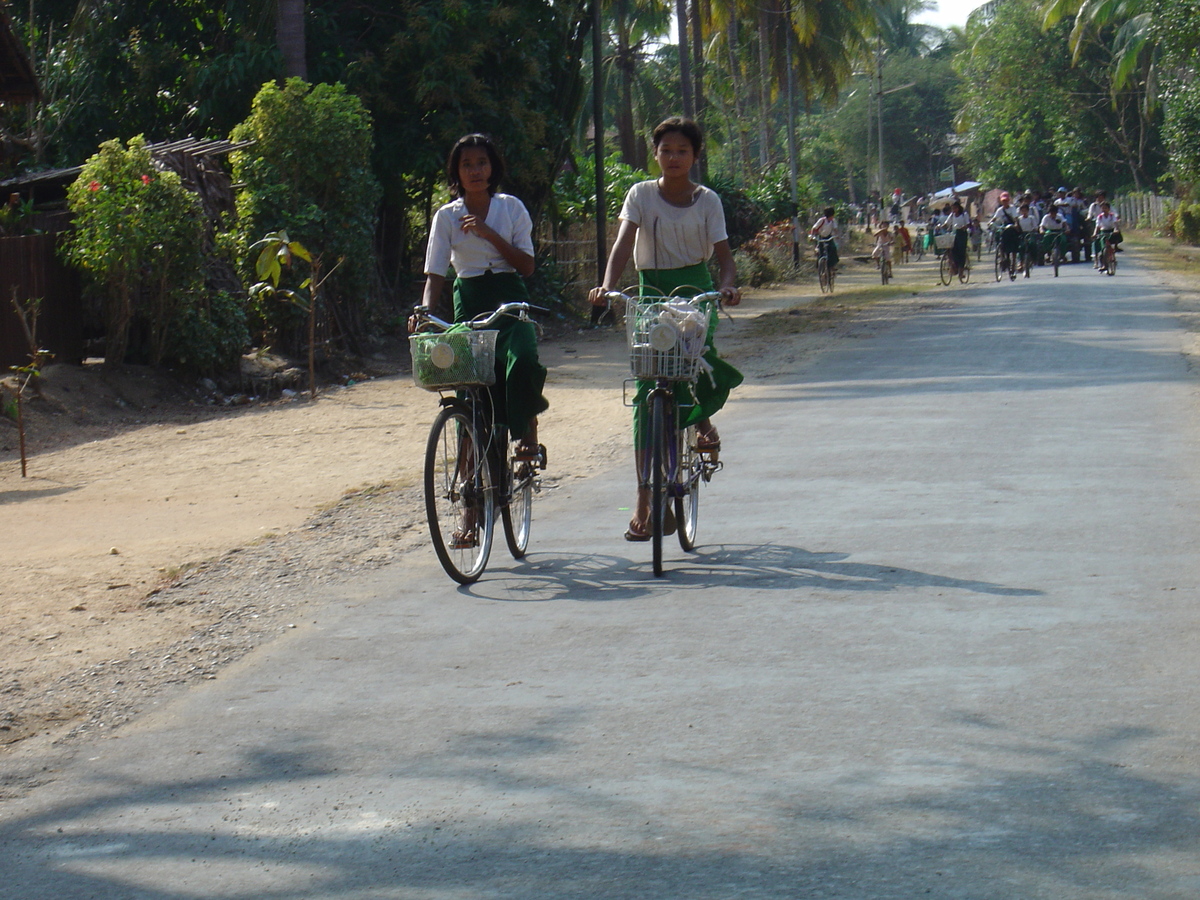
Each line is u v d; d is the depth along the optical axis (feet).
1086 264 235.61
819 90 364.99
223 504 58.08
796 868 21.04
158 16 142.10
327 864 22.02
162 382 100.73
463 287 42.42
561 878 21.06
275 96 109.60
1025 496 49.75
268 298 108.37
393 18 138.72
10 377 91.15
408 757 26.68
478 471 41.29
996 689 29.09
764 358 109.29
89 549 49.52
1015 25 371.15
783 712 28.17
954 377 88.02
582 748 26.63
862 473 55.88
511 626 35.73
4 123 142.92
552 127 151.23
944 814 22.84
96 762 27.48
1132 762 24.81
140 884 21.66
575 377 105.29
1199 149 251.19
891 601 36.45
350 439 76.43
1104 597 36.01
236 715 29.89
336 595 40.27
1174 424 65.41
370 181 115.55
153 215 96.78
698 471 44.29
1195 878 20.29
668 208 41.93
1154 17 238.48
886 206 477.77
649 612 36.42
